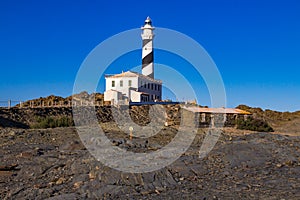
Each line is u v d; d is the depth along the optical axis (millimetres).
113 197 13180
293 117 56281
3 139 26359
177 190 14328
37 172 16625
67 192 13805
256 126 41906
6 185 14938
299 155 21234
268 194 13695
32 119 40719
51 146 23906
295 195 13438
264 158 20078
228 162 19266
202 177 16562
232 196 13461
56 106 44969
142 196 13383
